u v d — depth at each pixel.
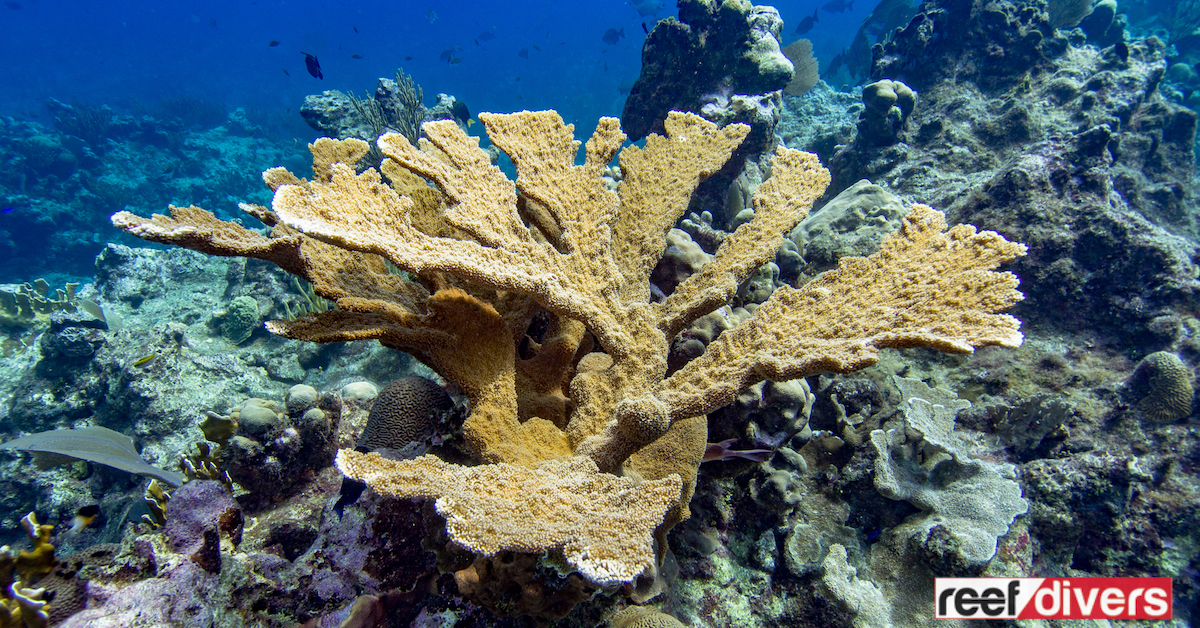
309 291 6.93
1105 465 3.76
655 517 1.52
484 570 1.99
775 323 2.16
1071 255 4.91
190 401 5.59
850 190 5.17
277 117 31.03
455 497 1.48
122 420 5.81
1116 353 4.73
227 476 3.38
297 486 3.72
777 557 3.23
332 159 2.62
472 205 2.04
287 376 6.35
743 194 5.47
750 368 1.97
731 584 3.15
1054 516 3.70
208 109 31.53
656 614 2.44
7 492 5.43
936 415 3.51
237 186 21.16
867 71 15.28
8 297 8.24
